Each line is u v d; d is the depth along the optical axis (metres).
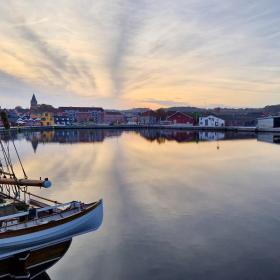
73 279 13.66
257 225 19.06
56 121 181.38
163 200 24.56
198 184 30.11
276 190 27.62
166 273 13.85
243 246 16.25
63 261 15.10
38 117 179.25
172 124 157.38
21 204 14.83
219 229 18.52
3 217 12.45
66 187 29.05
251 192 26.94
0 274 12.46
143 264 14.66
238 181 31.41
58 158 48.97
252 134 101.56
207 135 100.81
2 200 15.20
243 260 14.83
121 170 37.97
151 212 21.62
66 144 73.19
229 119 149.38
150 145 69.94
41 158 48.91
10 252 12.16
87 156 51.19
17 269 12.45
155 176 34.06
